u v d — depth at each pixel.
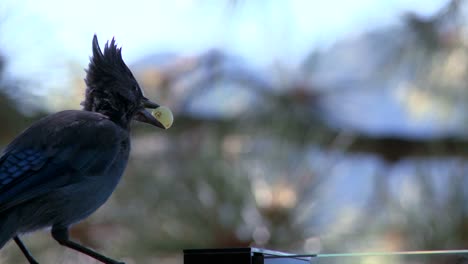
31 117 13.82
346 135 14.51
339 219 13.75
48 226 11.27
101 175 11.48
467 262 10.00
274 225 13.38
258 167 13.70
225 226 13.33
